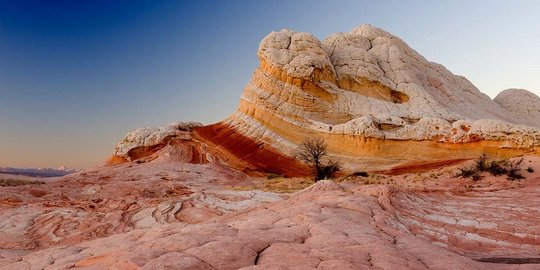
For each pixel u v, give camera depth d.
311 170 34.28
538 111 49.72
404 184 25.38
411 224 10.84
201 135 41.81
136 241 6.66
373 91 41.56
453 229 10.97
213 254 5.04
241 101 43.56
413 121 36.53
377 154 33.88
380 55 45.69
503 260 7.81
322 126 37.06
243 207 15.50
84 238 13.06
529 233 10.88
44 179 32.16
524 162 26.20
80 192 22.97
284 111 39.50
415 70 45.94
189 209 15.67
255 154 37.75
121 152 39.34
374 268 5.12
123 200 18.64
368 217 9.58
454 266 5.70
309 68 39.41
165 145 39.78
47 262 6.09
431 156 32.50
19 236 13.42
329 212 9.14
